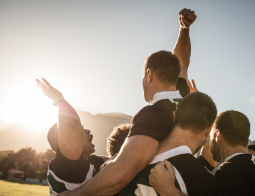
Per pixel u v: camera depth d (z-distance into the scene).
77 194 1.37
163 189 1.30
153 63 1.64
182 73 2.32
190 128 1.48
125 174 1.27
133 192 1.45
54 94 1.53
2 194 32.72
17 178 67.94
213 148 1.87
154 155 1.37
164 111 1.48
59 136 1.46
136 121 1.44
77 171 1.53
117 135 2.12
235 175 1.47
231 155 1.69
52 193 1.62
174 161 1.40
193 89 2.62
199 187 1.35
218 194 1.43
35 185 57.91
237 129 1.71
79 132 1.46
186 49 2.35
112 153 2.10
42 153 74.56
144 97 1.74
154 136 1.35
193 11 2.29
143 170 1.44
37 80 1.56
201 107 1.48
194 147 1.50
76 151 1.48
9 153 72.19
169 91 1.60
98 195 1.30
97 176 1.32
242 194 1.41
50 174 1.59
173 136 1.48
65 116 1.45
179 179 1.34
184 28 2.31
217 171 1.58
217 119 1.84
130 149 1.32
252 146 2.69
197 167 1.40
